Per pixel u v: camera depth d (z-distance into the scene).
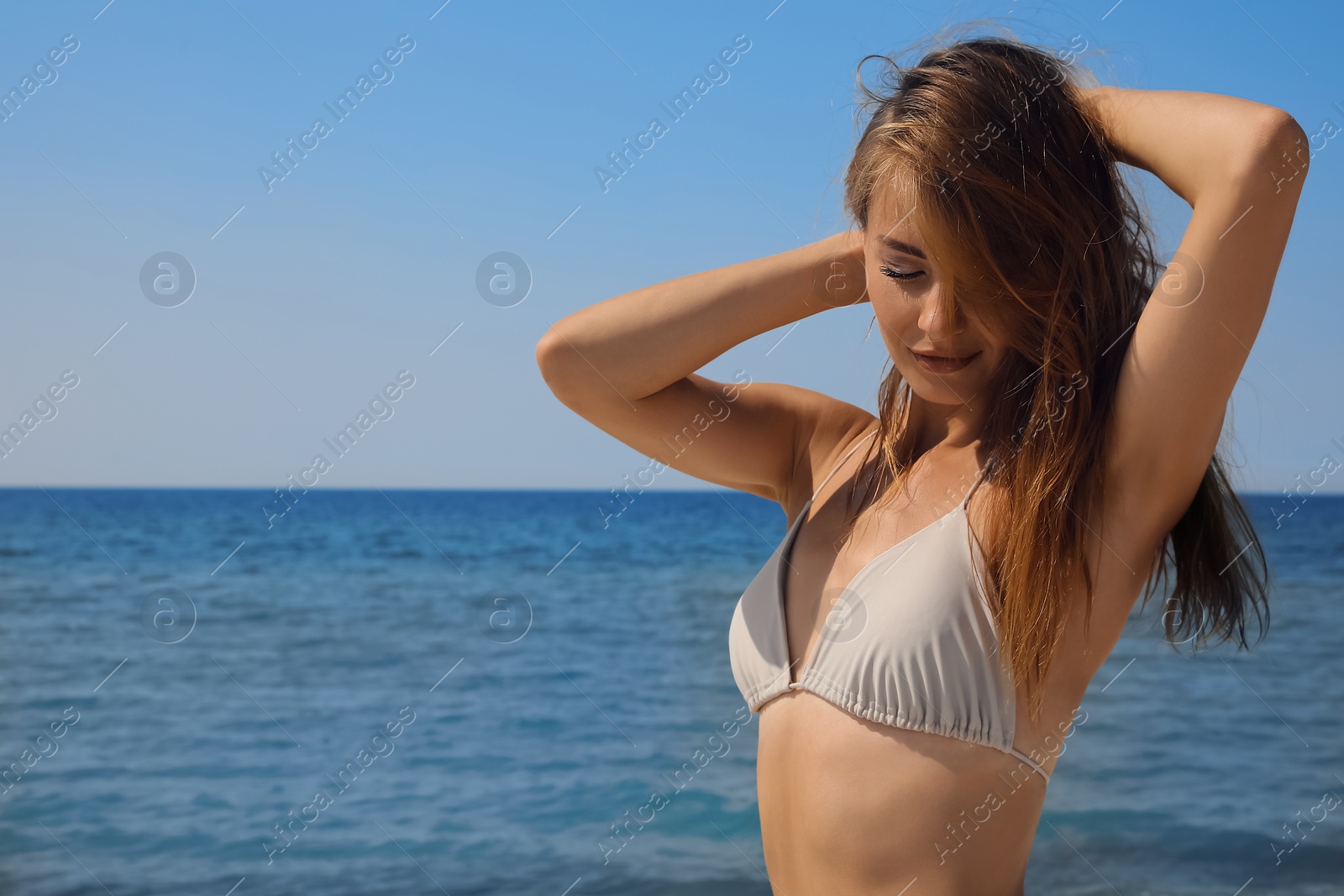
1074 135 1.38
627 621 17.47
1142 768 9.10
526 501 51.94
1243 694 11.30
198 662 15.02
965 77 1.38
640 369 1.67
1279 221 1.19
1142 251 1.50
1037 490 1.34
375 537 31.86
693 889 6.99
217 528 33.12
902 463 1.60
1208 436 1.29
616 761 10.15
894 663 1.39
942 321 1.38
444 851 7.91
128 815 8.85
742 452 1.78
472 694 13.08
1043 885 6.85
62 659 15.26
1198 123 1.25
